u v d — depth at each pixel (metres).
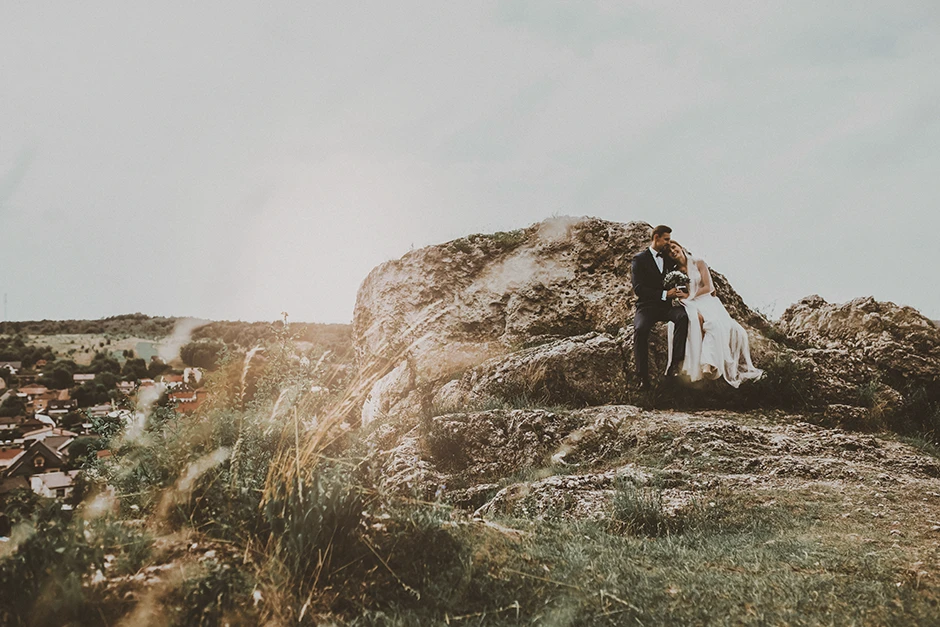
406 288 13.94
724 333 10.26
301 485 3.62
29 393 51.03
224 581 3.06
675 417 9.45
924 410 10.97
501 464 8.66
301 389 4.80
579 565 3.87
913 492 6.43
